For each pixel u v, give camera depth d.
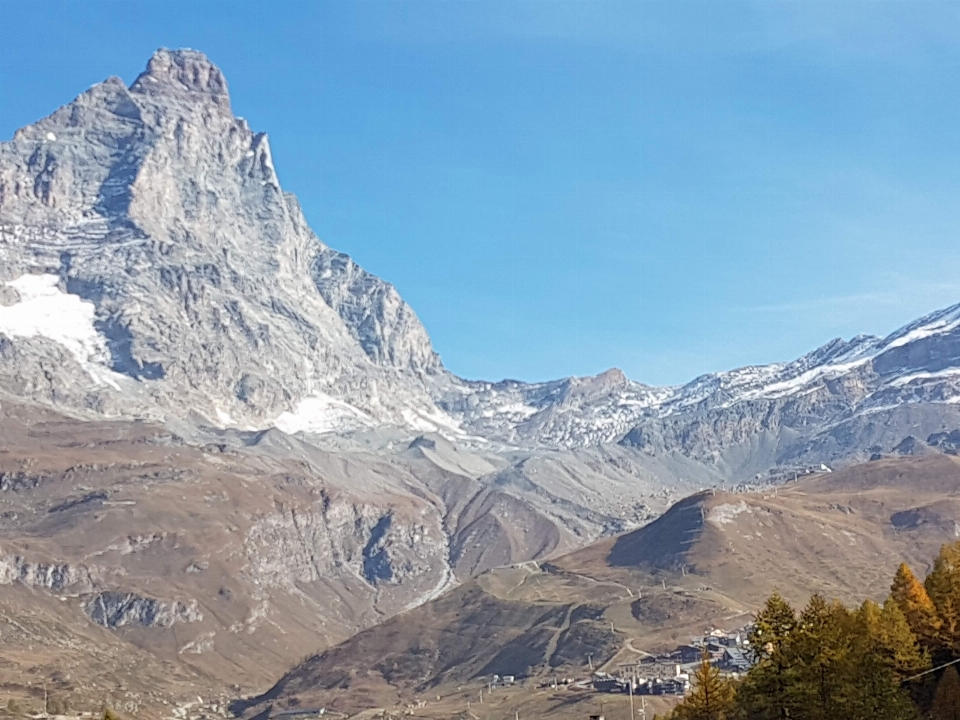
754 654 143.25
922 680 145.25
